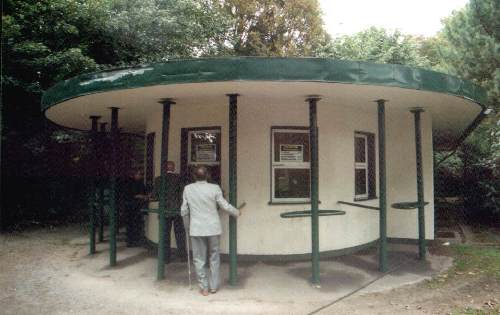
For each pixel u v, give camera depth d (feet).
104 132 29.07
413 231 27.09
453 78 17.66
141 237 27.20
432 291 17.15
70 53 34.96
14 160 39.01
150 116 26.27
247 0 75.25
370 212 25.63
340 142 23.36
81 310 15.16
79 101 19.76
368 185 26.18
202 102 21.70
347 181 23.65
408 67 16.24
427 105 21.81
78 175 43.93
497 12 40.40
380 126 20.10
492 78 42.11
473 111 23.36
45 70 36.09
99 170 28.68
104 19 39.17
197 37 47.65
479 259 22.86
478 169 40.50
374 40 55.93
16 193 39.09
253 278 18.86
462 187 42.93
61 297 16.67
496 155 36.68
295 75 15.05
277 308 15.16
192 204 16.90
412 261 22.21
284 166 22.36
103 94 18.10
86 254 24.79
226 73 15.06
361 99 20.35
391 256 23.32
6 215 37.50
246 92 18.10
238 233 21.72
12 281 19.13
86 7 37.70
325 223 22.59
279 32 78.59
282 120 22.07
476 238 30.17
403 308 15.16
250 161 21.89
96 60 42.22
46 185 41.57
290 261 21.81
